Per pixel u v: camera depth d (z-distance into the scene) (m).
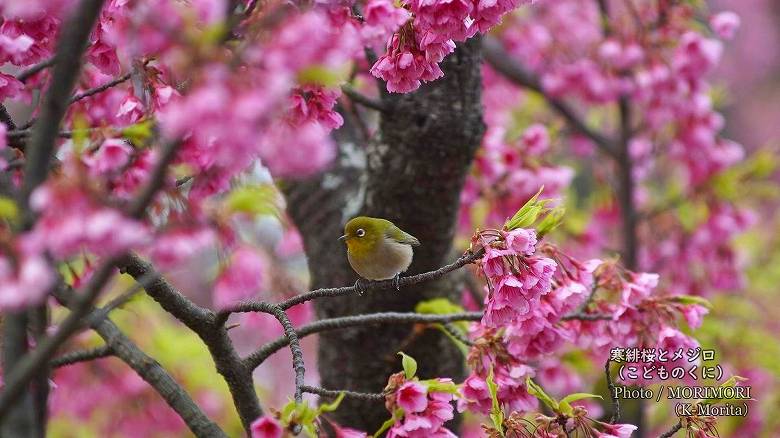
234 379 8.29
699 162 15.96
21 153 7.21
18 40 6.56
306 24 4.75
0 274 4.80
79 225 4.66
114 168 5.82
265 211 6.09
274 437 6.18
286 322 7.73
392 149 10.26
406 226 10.66
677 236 16.19
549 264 7.09
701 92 15.31
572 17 17.86
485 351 8.40
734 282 15.70
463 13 6.67
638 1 15.31
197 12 5.03
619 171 16.44
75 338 12.12
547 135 13.52
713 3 33.25
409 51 7.16
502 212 13.41
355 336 11.05
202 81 4.57
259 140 4.86
